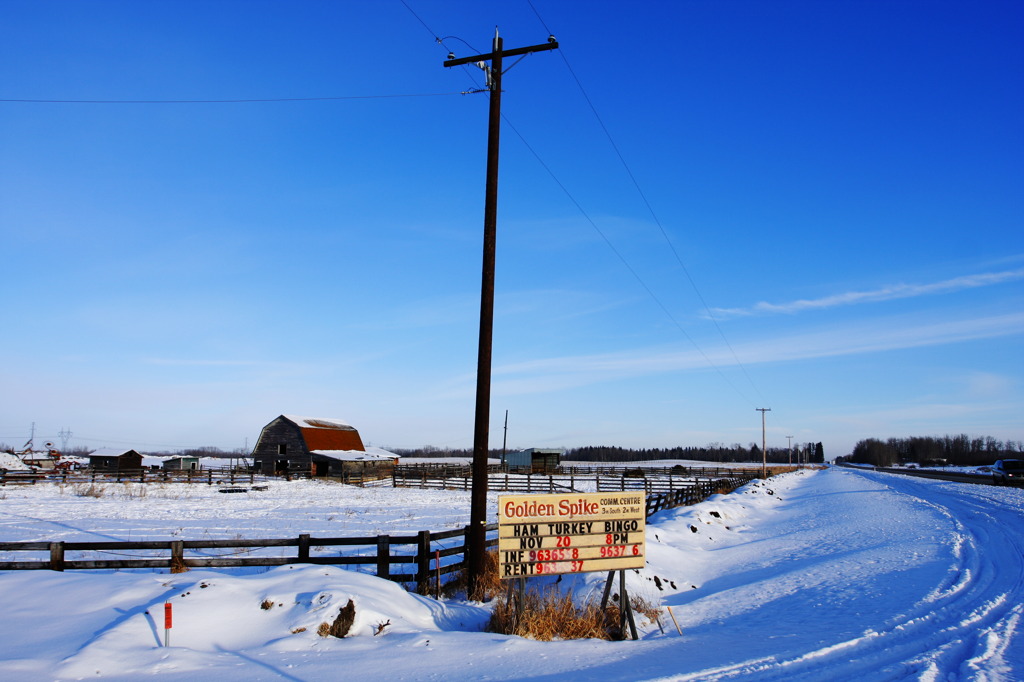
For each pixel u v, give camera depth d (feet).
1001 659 26.48
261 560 39.29
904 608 36.55
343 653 27.94
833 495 142.51
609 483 178.40
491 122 44.27
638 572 44.86
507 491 158.81
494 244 43.42
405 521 89.51
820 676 24.79
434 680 24.73
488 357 42.68
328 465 234.99
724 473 260.42
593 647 30.12
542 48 44.11
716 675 25.14
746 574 51.44
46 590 34.81
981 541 61.67
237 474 234.79
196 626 29.81
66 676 24.11
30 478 176.65
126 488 155.33
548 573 33.96
